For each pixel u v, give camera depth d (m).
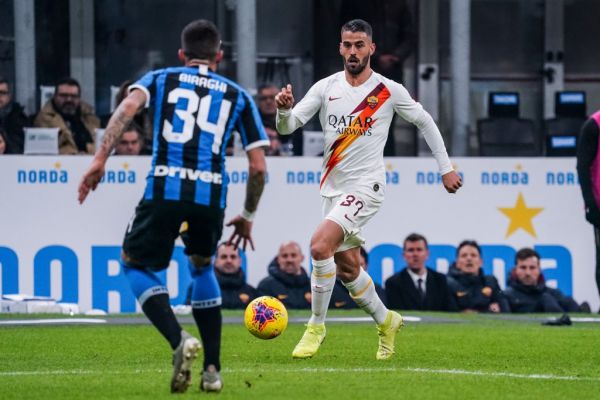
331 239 32.28
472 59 72.62
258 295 53.75
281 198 54.25
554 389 26.64
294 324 45.59
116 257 53.62
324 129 33.38
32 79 63.78
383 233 54.91
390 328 33.16
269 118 60.00
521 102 72.88
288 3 70.12
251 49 62.56
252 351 35.22
